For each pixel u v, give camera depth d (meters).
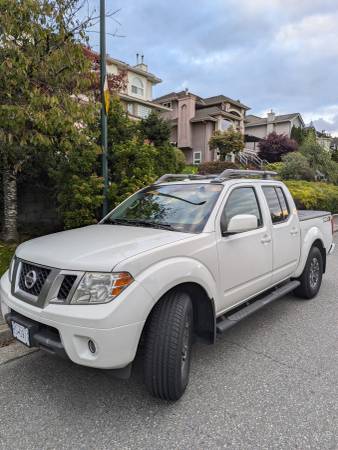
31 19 4.71
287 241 4.37
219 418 2.52
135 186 6.82
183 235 2.99
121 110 7.81
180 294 2.75
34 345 2.60
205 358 3.43
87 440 2.31
